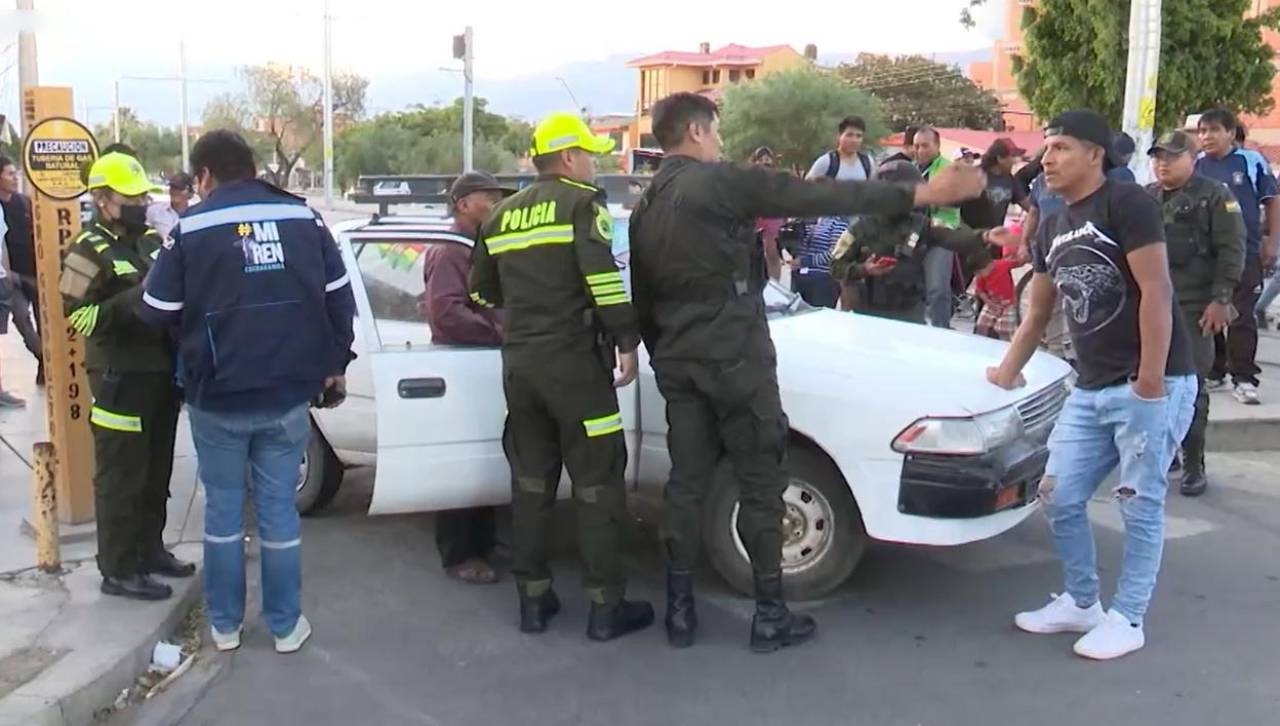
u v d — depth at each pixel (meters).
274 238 4.18
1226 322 6.16
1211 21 22.33
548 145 4.34
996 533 4.67
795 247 8.48
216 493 4.41
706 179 4.14
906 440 4.57
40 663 4.16
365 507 6.37
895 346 5.24
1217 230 6.07
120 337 4.54
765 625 4.47
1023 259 8.26
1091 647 4.40
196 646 4.60
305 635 4.62
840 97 44.50
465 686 4.25
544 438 4.58
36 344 8.95
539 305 4.34
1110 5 21.19
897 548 5.63
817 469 4.81
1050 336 7.85
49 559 5.01
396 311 5.89
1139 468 4.23
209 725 3.98
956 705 4.04
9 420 8.02
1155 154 6.14
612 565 4.57
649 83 71.75
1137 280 4.03
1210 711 3.97
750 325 4.25
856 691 4.16
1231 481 6.87
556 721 3.98
